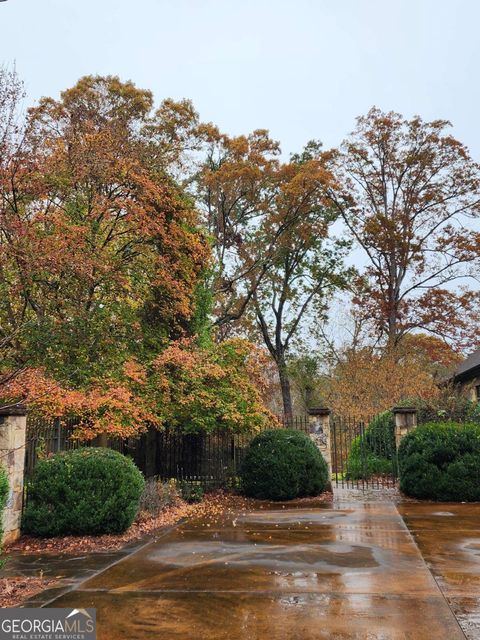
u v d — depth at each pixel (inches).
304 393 1258.6
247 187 970.7
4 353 434.3
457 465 474.6
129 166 522.6
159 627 178.1
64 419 440.5
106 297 536.7
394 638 166.2
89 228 495.5
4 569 253.8
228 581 228.2
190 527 358.9
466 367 1048.2
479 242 1002.1
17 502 315.9
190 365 474.6
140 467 561.9
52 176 502.9
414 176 1057.5
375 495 517.3
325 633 171.0
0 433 310.7
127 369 462.0
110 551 289.4
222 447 563.5
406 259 1029.2
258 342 1165.1
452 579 227.3
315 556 271.0
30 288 470.0
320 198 1014.4
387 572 239.3
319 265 1146.0
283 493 490.3
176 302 540.7
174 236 544.4
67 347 496.4
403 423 563.8
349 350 1008.2
